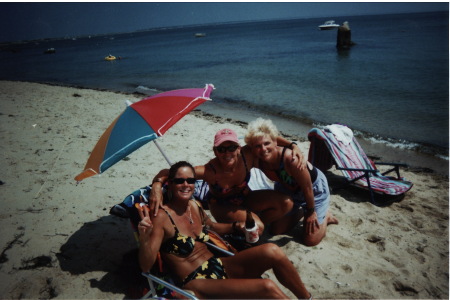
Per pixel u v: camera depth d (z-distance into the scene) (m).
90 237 3.81
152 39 116.69
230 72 23.16
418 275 3.33
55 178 5.32
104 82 21.22
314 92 15.08
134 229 3.00
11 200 4.60
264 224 3.69
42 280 3.16
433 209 4.73
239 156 3.24
